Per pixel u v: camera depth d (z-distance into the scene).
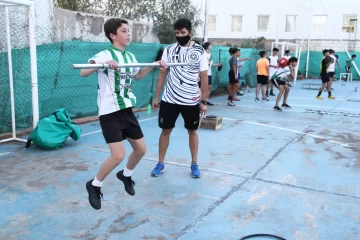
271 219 3.50
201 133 7.01
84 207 3.65
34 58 5.93
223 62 13.74
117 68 2.97
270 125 7.96
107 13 12.77
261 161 5.29
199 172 4.57
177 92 4.32
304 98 13.03
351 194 4.15
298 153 5.76
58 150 5.59
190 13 14.21
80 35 9.41
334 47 25.70
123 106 3.21
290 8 26.44
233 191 4.15
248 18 27.52
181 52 4.27
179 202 3.82
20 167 4.78
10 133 6.34
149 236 3.13
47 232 3.15
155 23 13.22
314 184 4.43
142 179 4.45
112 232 3.18
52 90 7.13
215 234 3.19
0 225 3.25
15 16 6.79
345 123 8.39
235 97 12.00
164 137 4.56
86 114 8.07
